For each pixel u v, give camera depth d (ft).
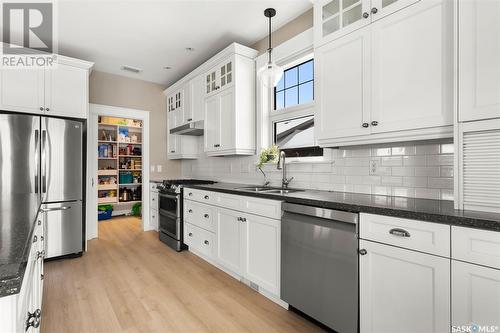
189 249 10.93
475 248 3.50
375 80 5.48
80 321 5.91
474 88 4.03
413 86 4.92
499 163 3.86
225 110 10.11
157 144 15.06
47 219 9.42
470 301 3.54
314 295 5.49
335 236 5.09
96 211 12.96
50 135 9.57
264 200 6.81
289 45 8.62
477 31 4.00
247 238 7.41
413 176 6.00
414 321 4.08
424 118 4.77
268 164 9.77
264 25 9.16
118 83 13.75
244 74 9.82
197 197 9.93
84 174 10.61
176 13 8.38
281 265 6.29
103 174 17.99
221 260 8.55
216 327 5.71
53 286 7.63
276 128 9.79
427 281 3.94
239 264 7.73
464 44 4.12
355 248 4.79
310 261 5.57
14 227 2.85
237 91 9.62
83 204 10.55
